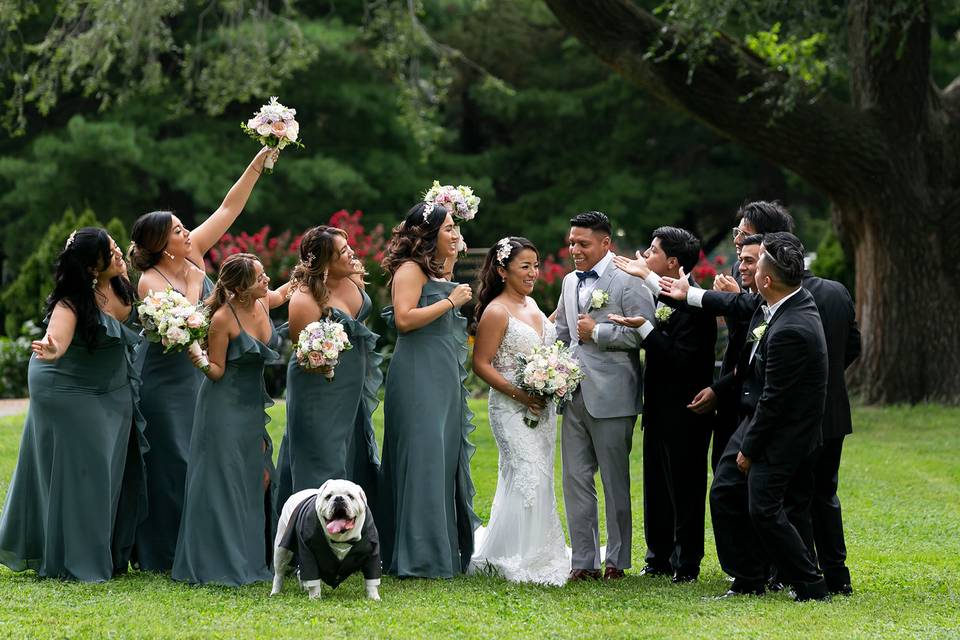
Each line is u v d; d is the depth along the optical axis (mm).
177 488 8836
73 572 8172
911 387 19562
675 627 7004
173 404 8875
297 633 6676
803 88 18312
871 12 17875
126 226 33656
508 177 39875
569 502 8945
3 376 21391
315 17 35531
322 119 35562
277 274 21688
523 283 8945
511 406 8820
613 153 38094
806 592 7824
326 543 7469
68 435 8219
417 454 8570
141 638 6586
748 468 7930
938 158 19422
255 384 8531
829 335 8180
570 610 7484
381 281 21391
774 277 7809
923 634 6844
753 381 8141
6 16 20125
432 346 8727
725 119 18359
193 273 9086
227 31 28156
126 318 8531
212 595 7715
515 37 37500
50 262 22656
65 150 31000
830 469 8234
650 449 8922
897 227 19312
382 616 7125
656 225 36844
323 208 34094
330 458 8531
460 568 8836
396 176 34625
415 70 25703
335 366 8484
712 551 10195
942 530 10664
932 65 34188
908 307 19500
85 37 20531
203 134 32750
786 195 39844
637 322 8766
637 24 18297
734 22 28062
